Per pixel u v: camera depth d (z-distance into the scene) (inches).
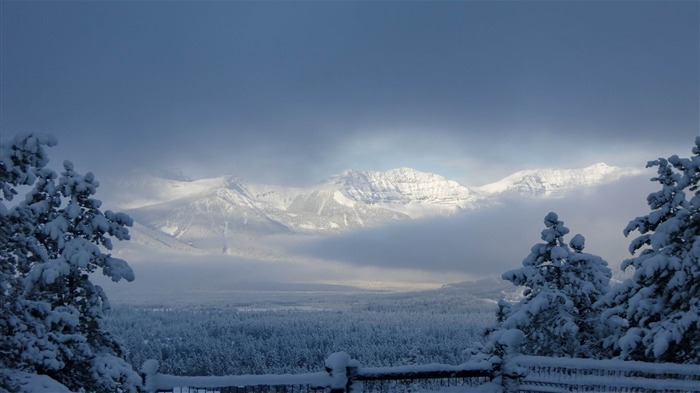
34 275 804.0
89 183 883.4
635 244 767.7
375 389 580.1
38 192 871.7
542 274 883.4
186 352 5206.7
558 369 594.2
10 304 713.6
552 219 891.4
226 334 5836.6
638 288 748.6
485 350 834.8
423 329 5639.8
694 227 727.7
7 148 732.7
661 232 729.6
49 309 743.1
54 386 679.7
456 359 4355.3
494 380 609.3
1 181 732.7
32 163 745.6
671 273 716.7
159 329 5885.8
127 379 770.2
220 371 4943.4
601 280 866.1
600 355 836.0
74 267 847.7
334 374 561.6
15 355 700.7
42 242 858.1
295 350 5364.2
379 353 4662.9
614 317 796.6
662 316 713.0
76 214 854.5
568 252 877.2
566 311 853.8
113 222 896.9
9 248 762.8
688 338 690.2
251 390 551.5
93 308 856.3
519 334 616.4
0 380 667.4
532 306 828.0
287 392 555.2
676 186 750.5
